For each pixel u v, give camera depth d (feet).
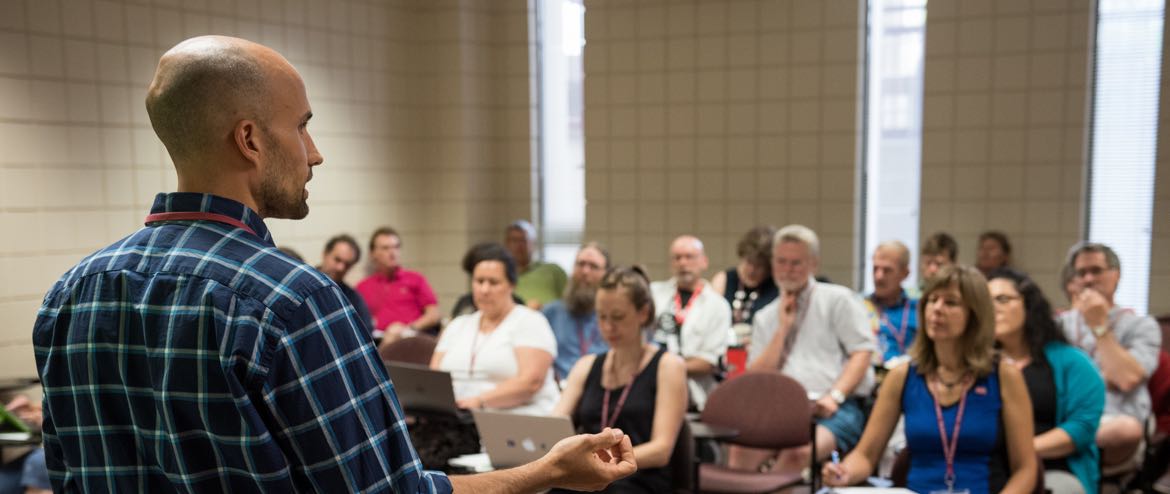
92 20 18.15
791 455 14.15
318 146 22.74
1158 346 14.67
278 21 21.61
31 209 17.31
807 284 15.19
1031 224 21.42
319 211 22.91
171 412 3.50
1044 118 21.11
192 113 3.67
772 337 15.57
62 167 17.78
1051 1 20.81
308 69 22.38
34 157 17.33
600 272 17.24
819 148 22.95
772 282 18.66
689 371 16.33
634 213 24.97
